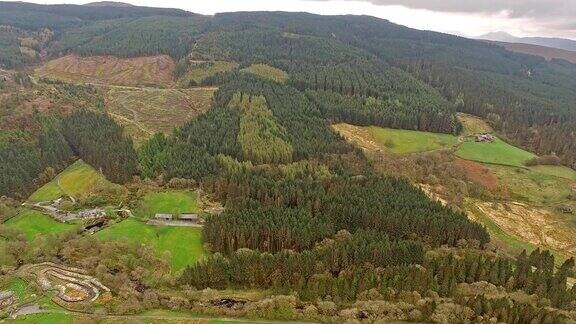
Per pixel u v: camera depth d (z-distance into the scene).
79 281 157.00
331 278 157.62
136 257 169.12
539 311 139.50
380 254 166.00
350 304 150.25
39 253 170.38
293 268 159.62
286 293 155.50
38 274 160.00
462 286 156.38
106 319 140.62
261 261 161.88
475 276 162.50
